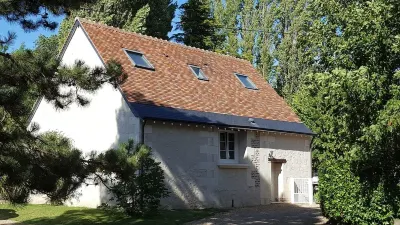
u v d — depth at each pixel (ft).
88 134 53.52
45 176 25.35
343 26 31.73
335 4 32.09
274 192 63.26
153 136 48.44
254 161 59.57
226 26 128.77
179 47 66.74
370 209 32.24
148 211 42.83
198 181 52.47
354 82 23.39
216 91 61.87
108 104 51.39
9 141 25.53
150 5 98.37
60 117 57.77
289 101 104.63
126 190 41.42
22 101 26.58
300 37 39.91
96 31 57.06
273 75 119.85
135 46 59.57
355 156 26.84
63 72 27.94
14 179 23.68
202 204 52.49
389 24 24.86
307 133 66.80
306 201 64.39
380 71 24.71
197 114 53.26
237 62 75.05
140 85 52.16
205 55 69.62
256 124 59.62
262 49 120.98
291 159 65.31
